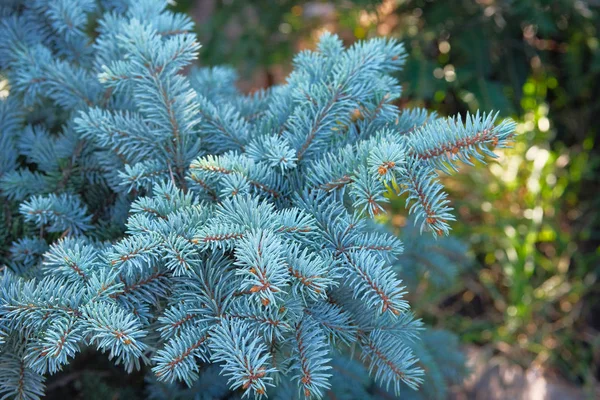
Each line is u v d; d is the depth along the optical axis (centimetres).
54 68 78
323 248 68
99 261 69
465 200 157
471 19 144
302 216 69
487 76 144
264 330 65
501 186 156
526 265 147
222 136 75
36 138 82
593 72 155
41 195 77
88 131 73
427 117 74
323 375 64
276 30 152
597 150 167
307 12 163
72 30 80
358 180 66
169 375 64
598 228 162
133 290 68
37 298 65
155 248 65
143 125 74
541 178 155
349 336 68
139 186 76
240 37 151
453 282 103
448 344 101
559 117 168
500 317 151
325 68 76
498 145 65
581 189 165
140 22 79
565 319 148
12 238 79
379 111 73
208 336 66
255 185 70
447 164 67
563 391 131
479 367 131
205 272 68
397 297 64
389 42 77
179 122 73
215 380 81
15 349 67
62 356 63
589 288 153
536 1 133
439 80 139
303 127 73
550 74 160
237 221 66
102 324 63
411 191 66
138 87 72
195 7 162
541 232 153
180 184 75
